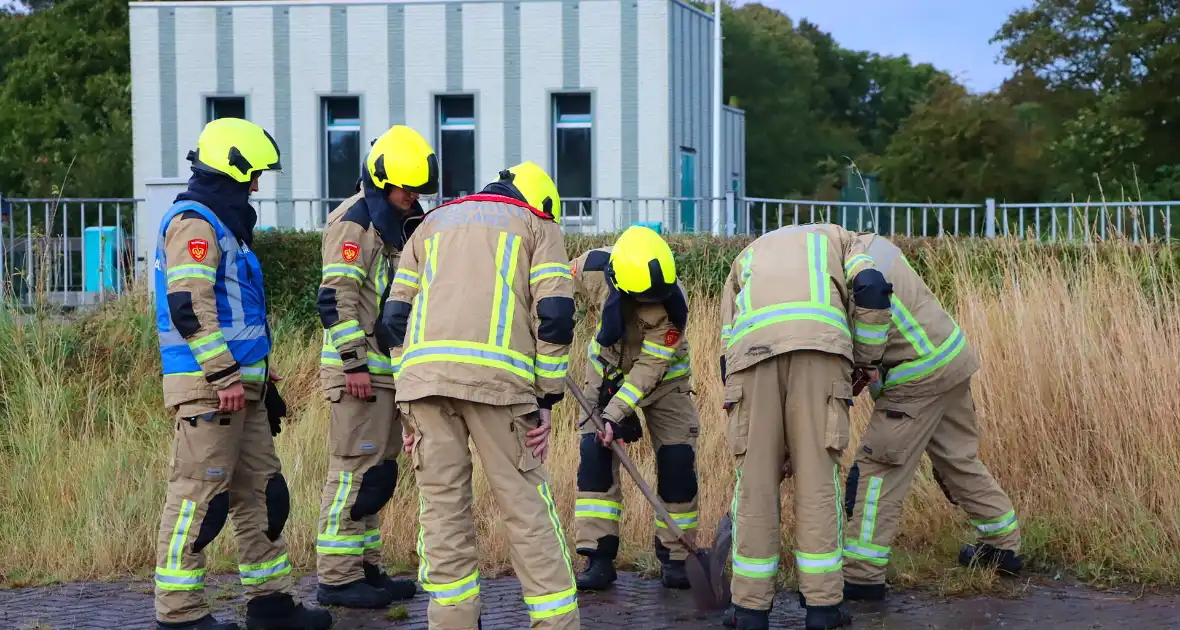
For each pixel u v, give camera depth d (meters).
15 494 6.33
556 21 15.67
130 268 8.90
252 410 4.69
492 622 4.84
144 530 5.87
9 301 8.11
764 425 4.59
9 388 7.49
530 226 4.23
